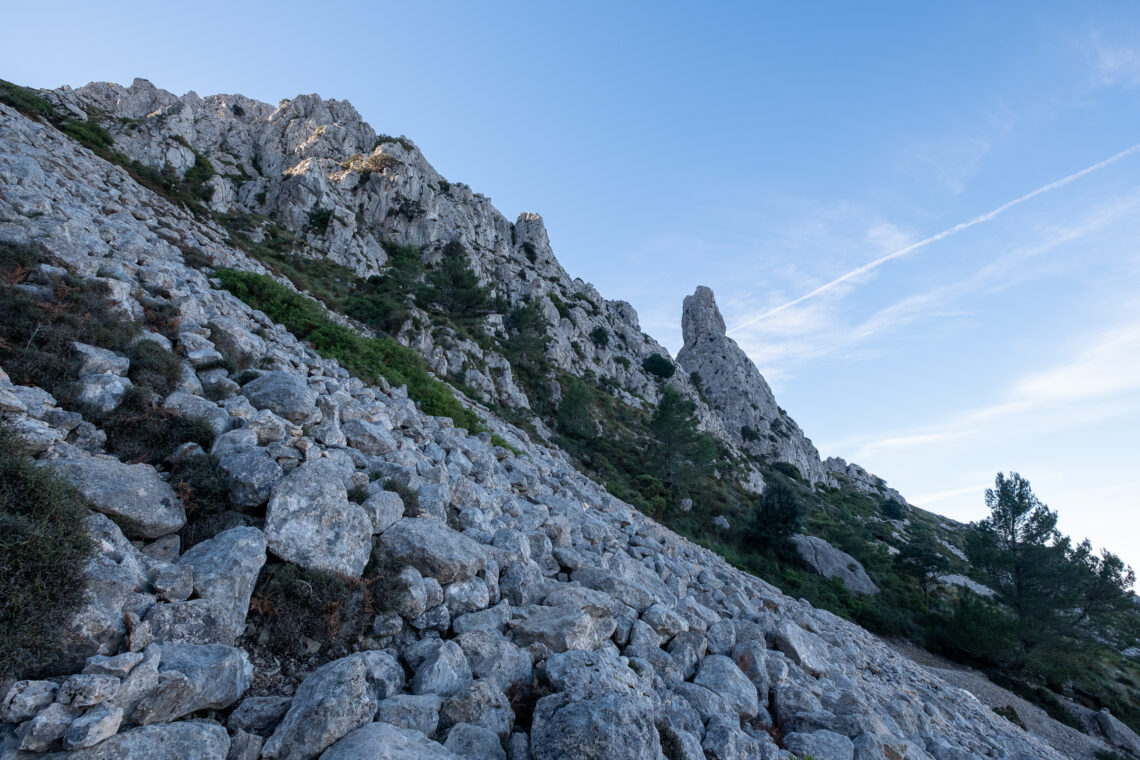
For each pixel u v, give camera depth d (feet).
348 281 161.58
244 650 15.96
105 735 10.95
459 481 29.50
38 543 12.38
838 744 21.97
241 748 13.02
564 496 48.78
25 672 11.69
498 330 212.84
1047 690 92.89
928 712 40.65
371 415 33.30
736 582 51.55
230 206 181.98
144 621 13.69
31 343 21.33
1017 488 129.49
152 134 181.98
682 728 19.06
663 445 158.51
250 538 17.08
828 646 42.75
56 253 28.22
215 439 21.45
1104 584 114.21
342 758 12.23
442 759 12.85
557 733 14.92
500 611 21.27
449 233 270.05
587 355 271.28
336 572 18.12
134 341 25.03
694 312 428.56
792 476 298.35
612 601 23.76
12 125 71.87
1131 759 70.38
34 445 15.99
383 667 15.97
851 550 148.05
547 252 363.35
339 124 280.10
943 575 176.86
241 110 272.92
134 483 16.98
